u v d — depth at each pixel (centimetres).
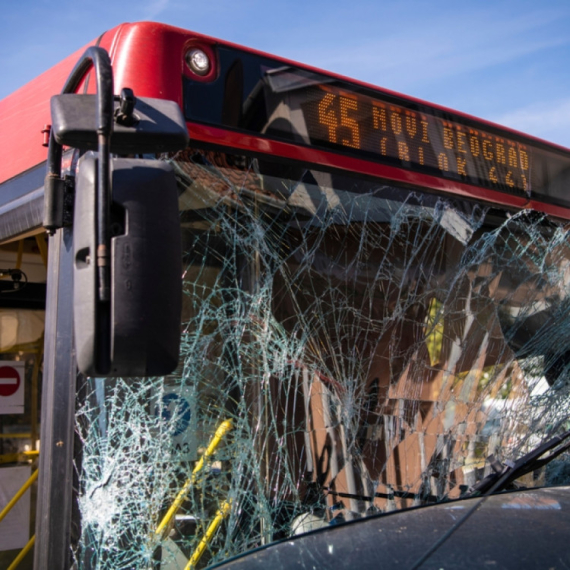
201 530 208
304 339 236
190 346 212
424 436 262
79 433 196
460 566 147
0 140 266
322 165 241
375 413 252
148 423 203
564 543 156
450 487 266
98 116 162
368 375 252
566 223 321
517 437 291
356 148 252
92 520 195
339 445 240
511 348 297
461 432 274
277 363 229
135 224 161
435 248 273
